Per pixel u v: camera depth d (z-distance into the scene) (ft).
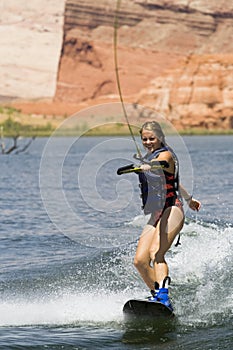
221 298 50.52
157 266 45.93
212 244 68.59
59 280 57.21
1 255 69.00
